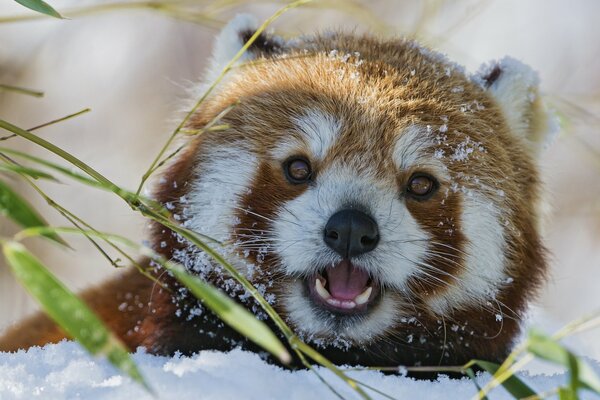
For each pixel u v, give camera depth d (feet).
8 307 43.29
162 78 52.06
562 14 53.83
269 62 23.47
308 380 17.17
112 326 24.29
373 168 20.76
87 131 50.44
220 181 21.26
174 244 21.16
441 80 23.11
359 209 20.22
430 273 20.67
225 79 23.82
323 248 20.18
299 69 22.85
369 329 20.90
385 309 20.88
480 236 21.04
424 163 20.83
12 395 15.31
